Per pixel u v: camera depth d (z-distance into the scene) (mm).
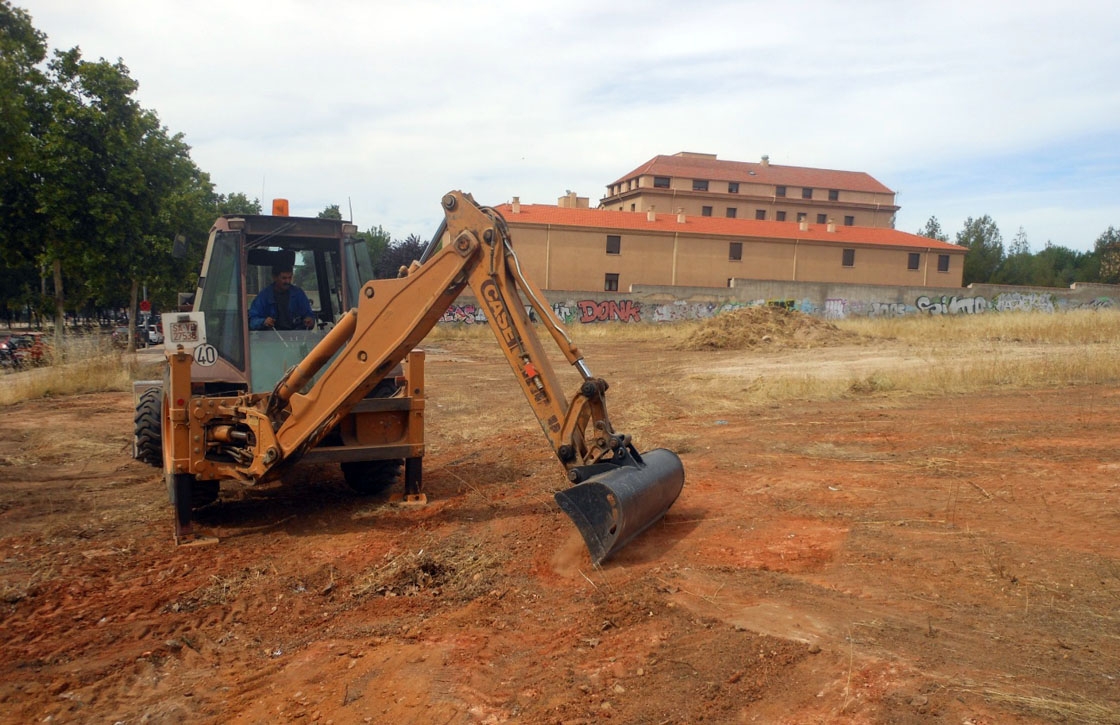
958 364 16188
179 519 6672
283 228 7566
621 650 4176
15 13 18547
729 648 4070
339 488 8375
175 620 5039
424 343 33469
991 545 5570
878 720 3336
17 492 8445
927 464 8250
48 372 18016
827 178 78062
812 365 19281
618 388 16375
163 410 7844
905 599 4688
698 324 34688
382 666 4164
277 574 5805
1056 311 33375
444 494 7953
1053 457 8305
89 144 22828
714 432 10594
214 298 7340
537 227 50875
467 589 5332
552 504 7230
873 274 56719
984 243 81938
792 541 5867
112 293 30312
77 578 5785
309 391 6805
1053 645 4004
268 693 4043
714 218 56812
